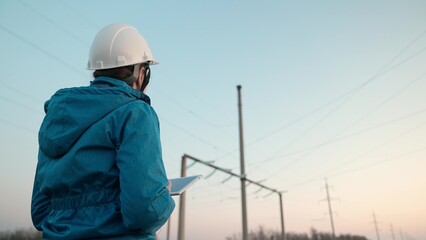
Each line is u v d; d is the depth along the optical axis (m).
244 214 16.56
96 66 1.61
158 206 1.14
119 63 1.60
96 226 1.14
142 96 1.44
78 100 1.31
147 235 1.24
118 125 1.27
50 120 1.33
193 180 1.90
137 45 1.69
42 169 1.34
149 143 1.24
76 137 1.27
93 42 1.71
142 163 1.17
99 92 1.34
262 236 79.69
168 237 25.92
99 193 1.22
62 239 1.15
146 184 1.14
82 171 1.22
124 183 1.14
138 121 1.27
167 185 1.25
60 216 1.22
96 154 1.25
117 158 1.21
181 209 14.81
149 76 1.75
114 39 1.65
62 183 1.23
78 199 1.22
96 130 1.25
